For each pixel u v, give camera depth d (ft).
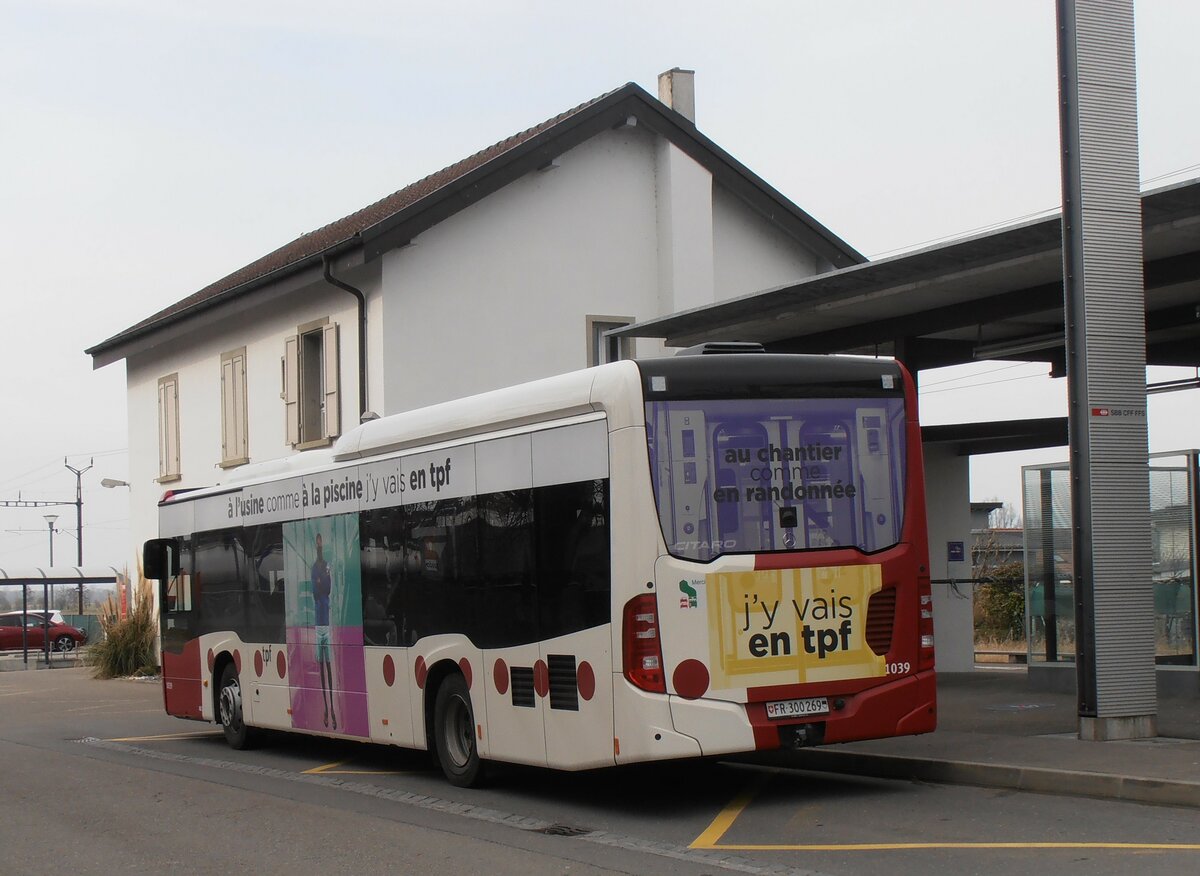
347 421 73.36
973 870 24.64
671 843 29.14
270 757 49.98
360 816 34.83
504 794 37.09
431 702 39.19
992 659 81.66
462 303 71.82
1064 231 37.52
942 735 40.45
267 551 49.52
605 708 31.50
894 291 45.62
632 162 77.51
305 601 46.42
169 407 96.07
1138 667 37.42
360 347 71.31
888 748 38.40
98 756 52.65
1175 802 29.78
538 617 33.91
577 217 75.56
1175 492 49.42
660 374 31.58
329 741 54.85
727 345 33.53
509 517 35.19
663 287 77.30
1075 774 31.86
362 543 42.73
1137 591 37.52
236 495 52.42
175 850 31.55
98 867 30.04
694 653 30.91
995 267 41.86
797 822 30.73
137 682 96.43
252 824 34.58
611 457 31.53
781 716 31.40
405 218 69.15
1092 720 37.22
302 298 78.23
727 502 31.63
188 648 56.59
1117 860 24.76
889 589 32.86
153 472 99.81
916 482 33.60
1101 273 37.42
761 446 32.07
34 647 180.45
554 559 33.40
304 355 78.07
